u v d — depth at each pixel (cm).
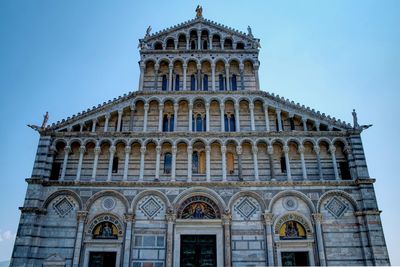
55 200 3584
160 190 3638
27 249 3281
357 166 3694
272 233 3466
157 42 4547
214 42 4619
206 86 4356
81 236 3428
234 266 3375
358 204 3556
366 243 3400
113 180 3731
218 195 3609
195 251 3466
